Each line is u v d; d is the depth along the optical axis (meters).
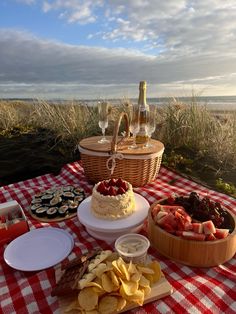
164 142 3.91
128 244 1.27
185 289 1.18
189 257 1.29
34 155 3.67
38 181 2.62
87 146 2.23
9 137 4.72
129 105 4.18
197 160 3.45
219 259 1.30
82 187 2.34
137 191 2.17
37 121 5.41
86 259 1.20
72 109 4.82
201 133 3.87
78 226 1.72
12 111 5.88
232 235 1.29
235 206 1.97
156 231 1.39
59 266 1.33
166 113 4.23
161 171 2.71
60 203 1.91
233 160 3.34
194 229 1.30
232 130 3.69
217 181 2.71
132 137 2.47
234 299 1.14
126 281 1.07
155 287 1.13
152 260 1.36
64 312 1.02
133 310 1.07
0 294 1.20
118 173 2.16
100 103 2.39
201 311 1.08
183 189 2.34
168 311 1.07
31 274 1.30
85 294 1.02
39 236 1.54
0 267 1.36
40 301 1.14
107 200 1.51
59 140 4.21
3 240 1.54
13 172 3.10
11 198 2.16
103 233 1.51
